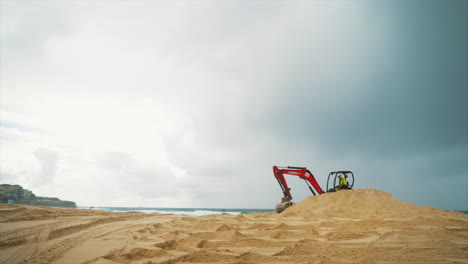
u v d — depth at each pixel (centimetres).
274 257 391
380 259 369
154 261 371
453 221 645
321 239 518
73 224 730
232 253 410
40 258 389
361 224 664
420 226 618
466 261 351
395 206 1050
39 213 870
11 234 548
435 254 385
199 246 480
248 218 1091
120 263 366
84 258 389
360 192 1248
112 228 726
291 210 1344
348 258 380
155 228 746
